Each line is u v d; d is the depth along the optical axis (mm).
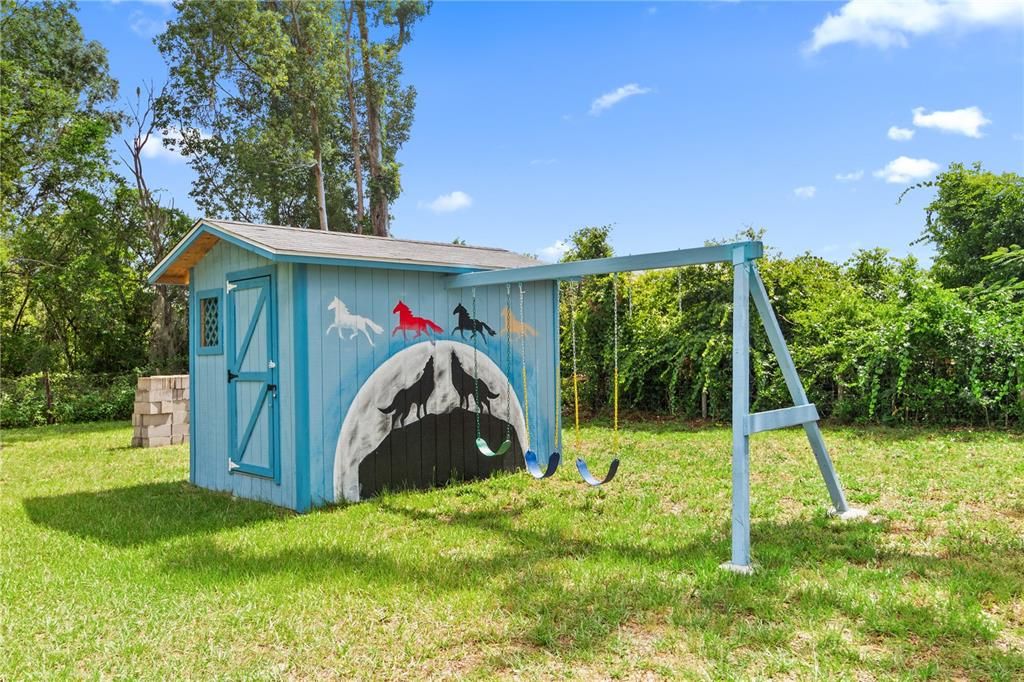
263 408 6691
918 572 4055
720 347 11008
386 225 27531
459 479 7418
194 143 24141
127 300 19500
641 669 2992
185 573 4414
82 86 23484
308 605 3797
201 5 22719
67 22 23109
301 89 24703
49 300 18953
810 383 10203
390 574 4277
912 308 9734
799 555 4465
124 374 17281
